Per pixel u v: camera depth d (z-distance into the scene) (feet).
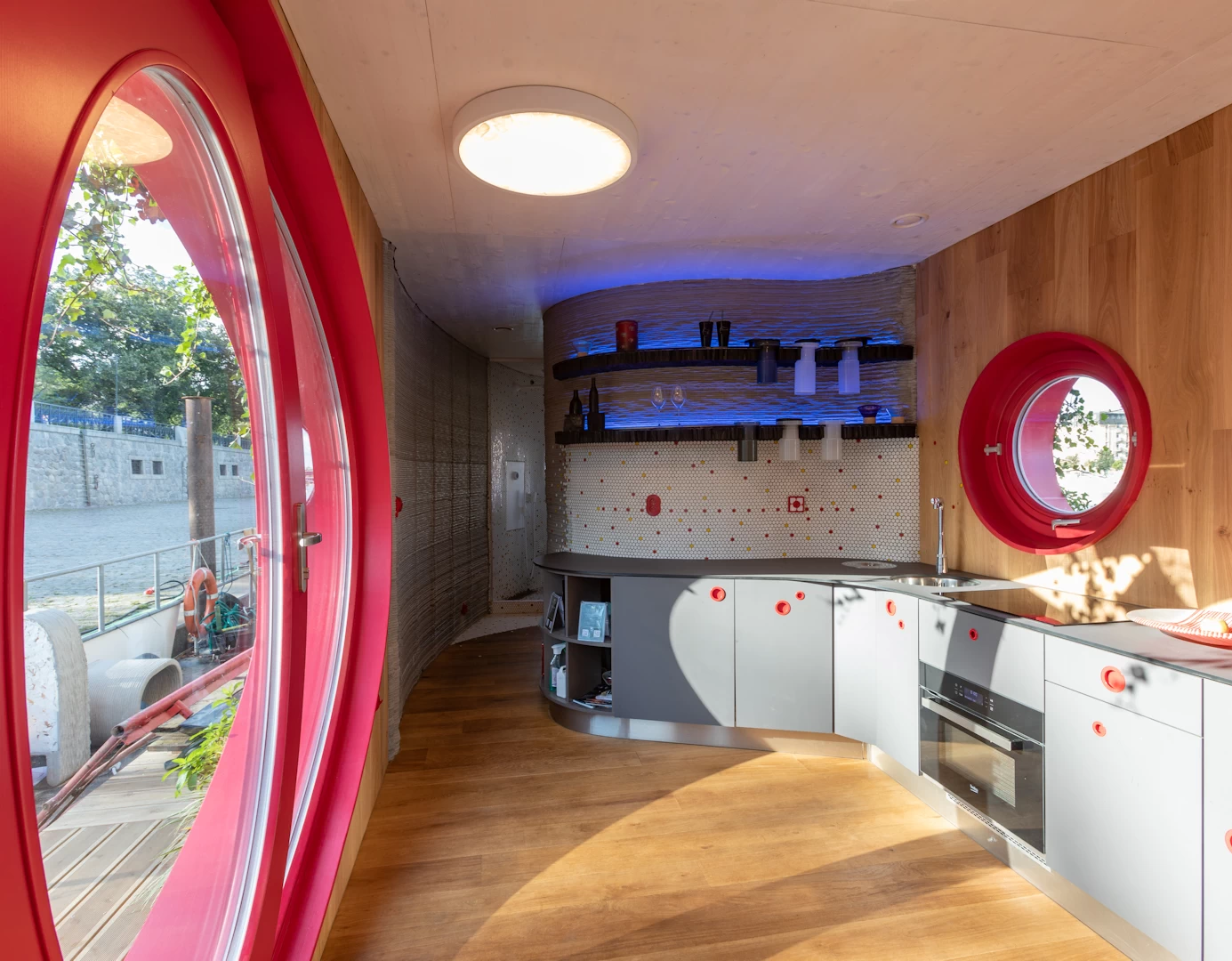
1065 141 7.86
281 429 4.55
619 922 6.82
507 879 7.54
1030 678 7.36
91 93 2.49
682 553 12.92
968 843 8.23
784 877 7.55
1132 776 6.17
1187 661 5.91
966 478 10.73
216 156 3.97
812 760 10.69
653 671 11.39
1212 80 6.63
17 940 2.11
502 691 13.99
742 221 10.22
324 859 6.40
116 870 5.06
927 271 12.14
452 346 17.99
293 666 4.69
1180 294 7.59
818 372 12.85
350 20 5.63
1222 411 7.16
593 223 10.23
